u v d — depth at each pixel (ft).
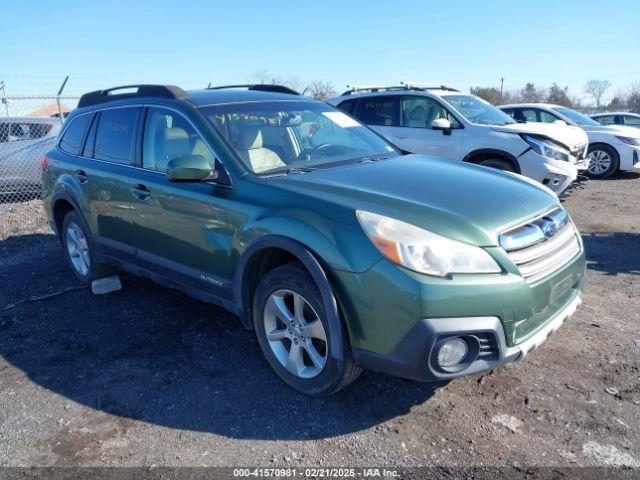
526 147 23.52
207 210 11.28
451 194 9.98
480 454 8.63
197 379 11.16
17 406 10.50
